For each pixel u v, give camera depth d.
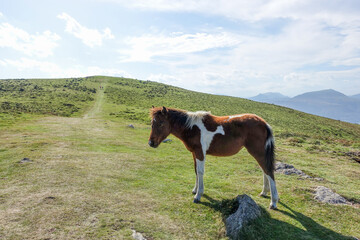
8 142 11.11
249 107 65.38
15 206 4.63
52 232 3.80
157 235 3.94
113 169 7.70
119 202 5.08
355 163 10.43
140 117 33.66
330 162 10.48
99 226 4.05
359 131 49.84
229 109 58.94
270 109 66.06
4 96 45.88
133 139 15.10
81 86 75.19
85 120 25.89
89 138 14.09
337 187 6.81
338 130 47.12
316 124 51.59
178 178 7.20
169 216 4.62
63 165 7.61
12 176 6.37
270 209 5.08
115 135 16.22
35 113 30.88
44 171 6.89
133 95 68.12
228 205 5.04
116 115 34.53
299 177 7.66
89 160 8.62
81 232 3.84
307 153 12.56
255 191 6.27
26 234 3.71
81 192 5.49
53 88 66.00
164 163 9.09
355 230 4.39
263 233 4.06
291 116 58.88
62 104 42.28
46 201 4.90
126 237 3.77
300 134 21.80
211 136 5.34
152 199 5.38
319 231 4.27
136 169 7.95
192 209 4.97
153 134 5.66
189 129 5.49
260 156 5.27
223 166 9.13
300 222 4.56
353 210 5.16
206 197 5.68
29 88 61.78
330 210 5.14
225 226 4.26
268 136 5.23
